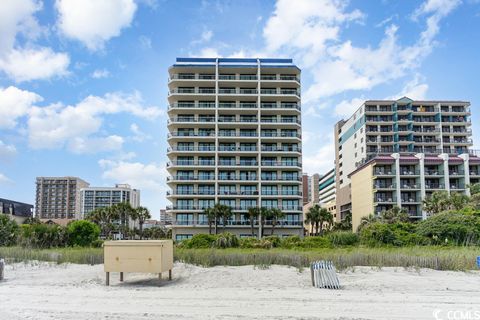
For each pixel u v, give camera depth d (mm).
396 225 40750
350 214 83875
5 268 18281
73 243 44500
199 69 71875
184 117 70000
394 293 11305
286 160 69562
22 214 100125
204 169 67938
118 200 142500
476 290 11875
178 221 65750
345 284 13188
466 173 68188
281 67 72125
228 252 22812
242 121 69562
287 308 9141
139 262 13195
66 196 144500
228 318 8156
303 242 39562
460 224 36219
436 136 83062
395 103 83000
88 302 9977
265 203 67312
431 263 17969
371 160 69812
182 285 13102
